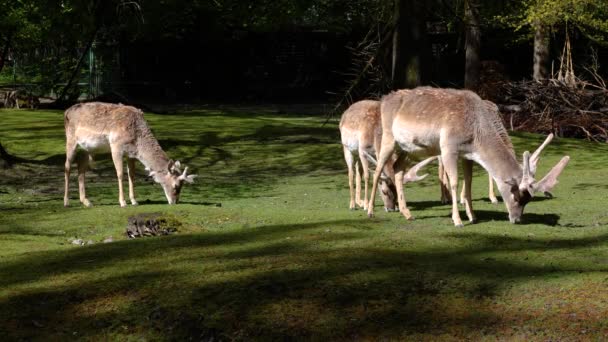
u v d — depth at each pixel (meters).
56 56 39.94
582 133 25.91
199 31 40.41
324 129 24.81
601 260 7.45
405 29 20.27
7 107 32.41
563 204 12.07
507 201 9.60
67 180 13.02
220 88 43.09
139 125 12.76
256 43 43.03
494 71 29.11
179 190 13.00
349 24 38.81
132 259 7.82
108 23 34.41
